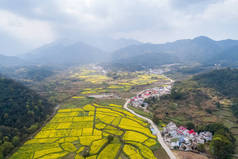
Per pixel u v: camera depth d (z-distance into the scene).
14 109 124.94
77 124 127.62
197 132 113.75
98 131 115.06
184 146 95.31
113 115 147.12
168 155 87.81
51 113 154.12
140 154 87.62
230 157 85.56
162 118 140.88
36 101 153.38
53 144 98.38
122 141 100.56
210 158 85.25
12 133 104.12
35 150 92.38
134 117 143.12
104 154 87.31
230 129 120.19
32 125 119.50
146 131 115.75
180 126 122.06
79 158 84.19
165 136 108.62
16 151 92.25
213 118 138.38
